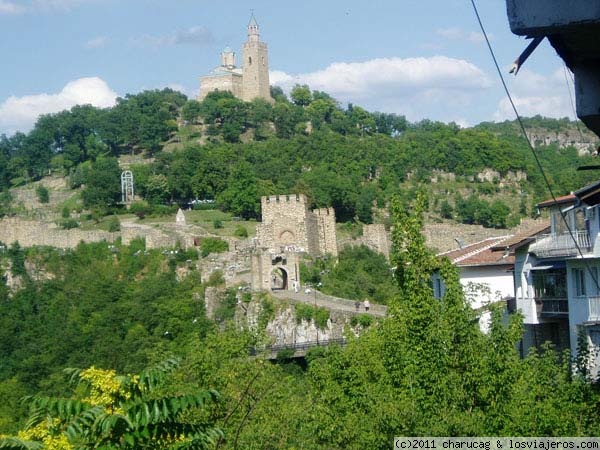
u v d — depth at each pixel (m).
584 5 17.56
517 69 19.33
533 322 63.59
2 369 135.62
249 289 147.50
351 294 156.12
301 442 43.94
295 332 127.81
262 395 45.22
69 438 27.09
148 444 27.36
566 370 39.94
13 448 25.41
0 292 175.00
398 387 41.00
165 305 143.50
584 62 19.58
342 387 44.41
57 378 121.25
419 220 44.78
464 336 39.72
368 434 38.16
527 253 65.19
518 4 17.81
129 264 181.75
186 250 181.12
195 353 48.31
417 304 41.44
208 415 43.88
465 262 73.31
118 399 33.03
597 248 56.34
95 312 150.50
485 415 37.62
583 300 57.09
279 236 183.38
